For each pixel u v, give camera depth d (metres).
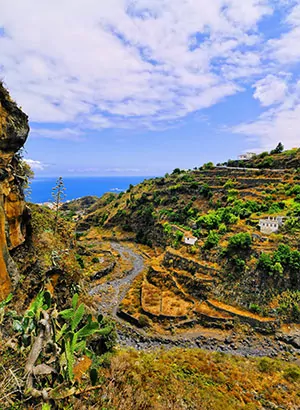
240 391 16.70
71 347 5.40
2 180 8.24
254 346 24.59
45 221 15.91
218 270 32.94
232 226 40.09
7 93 8.19
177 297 32.75
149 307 30.34
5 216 8.62
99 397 6.46
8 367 4.62
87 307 14.30
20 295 8.71
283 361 22.19
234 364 20.72
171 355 21.31
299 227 34.03
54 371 4.74
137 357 17.06
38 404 4.29
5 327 6.38
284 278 28.69
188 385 14.45
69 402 5.07
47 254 12.27
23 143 9.08
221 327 27.09
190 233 45.22
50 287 11.09
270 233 35.34
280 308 27.20
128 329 27.31
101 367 9.62
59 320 6.25
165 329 27.19
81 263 32.94
